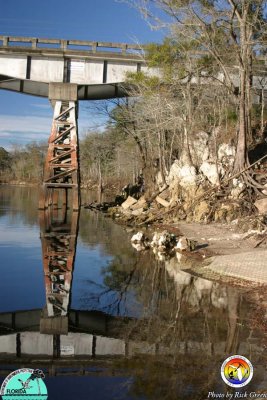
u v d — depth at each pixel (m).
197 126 35.50
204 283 12.91
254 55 31.34
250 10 28.52
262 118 34.44
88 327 9.35
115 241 21.36
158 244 19.42
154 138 45.91
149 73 33.59
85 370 7.25
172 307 10.63
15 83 35.41
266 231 19.34
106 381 6.84
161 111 34.69
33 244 19.77
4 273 14.05
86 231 25.03
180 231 23.20
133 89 35.22
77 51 32.97
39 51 32.66
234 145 30.41
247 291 11.95
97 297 11.59
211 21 28.28
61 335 8.94
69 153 32.44
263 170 27.27
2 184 114.00
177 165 35.03
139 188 48.28
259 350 7.99
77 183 32.28
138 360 7.60
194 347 8.16
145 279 13.54
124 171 73.12
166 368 7.30
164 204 32.31
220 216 25.36
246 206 24.77
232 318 9.76
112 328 9.29
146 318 9.84
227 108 34.16
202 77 33.25
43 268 14.91
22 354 7.95
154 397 6.30
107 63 33.69
